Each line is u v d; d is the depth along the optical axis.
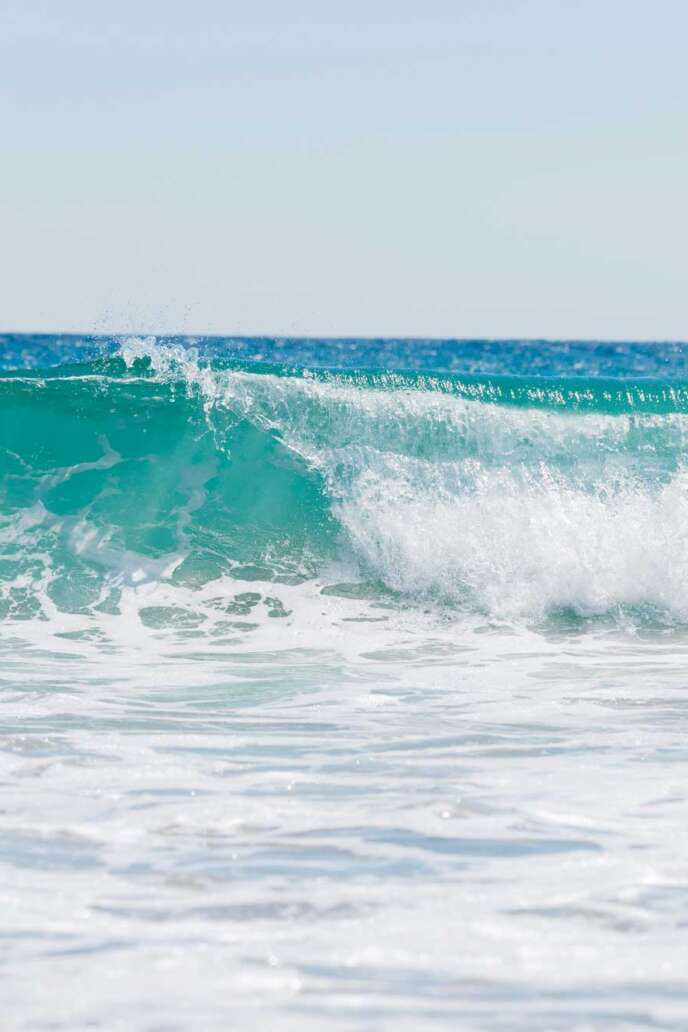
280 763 8.15
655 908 5.29
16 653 13.31
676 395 18.55
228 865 5.90
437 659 13.23
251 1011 4.21
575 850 6.16
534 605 15.63
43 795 7.18
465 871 5.81
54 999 4.30
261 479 17.83
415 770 7.96
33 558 16.64
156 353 19.38
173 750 8.52
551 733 9.29
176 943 4.87
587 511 16.81
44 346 70.19
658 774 7.85
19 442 18.48
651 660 13.20
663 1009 4.24
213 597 15.94
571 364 70.00
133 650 13.62
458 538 16.48
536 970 4.59
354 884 5.62
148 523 17.42
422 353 68.12
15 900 5.38
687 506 16.47
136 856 6.04
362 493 17.50
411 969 4.60
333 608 15.71
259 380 18.58
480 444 17.97
